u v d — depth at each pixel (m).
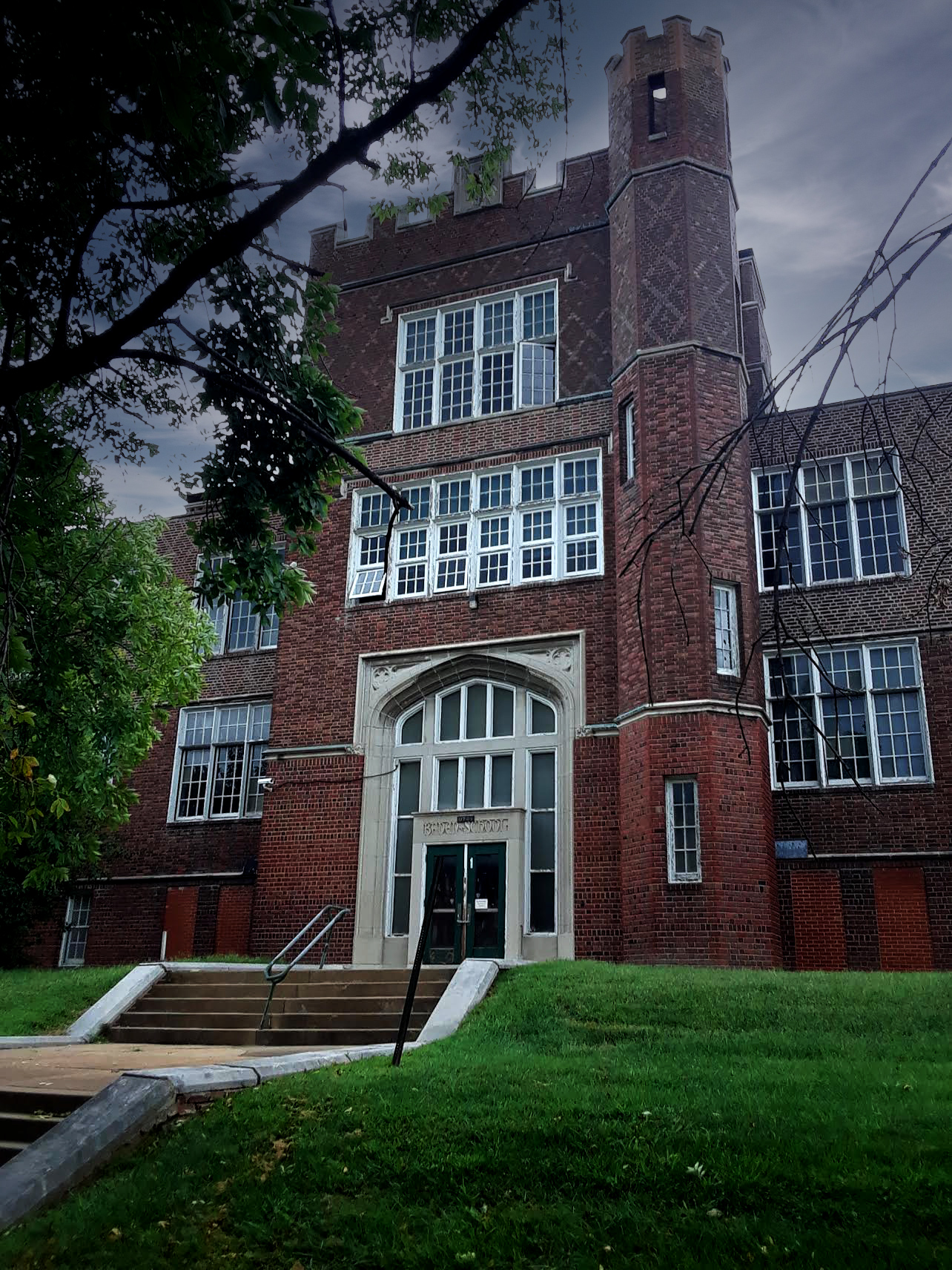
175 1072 8.28
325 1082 8.58
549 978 12.88
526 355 23.36
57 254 7.93
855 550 20.42
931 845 18.48
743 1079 8.36
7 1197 6.70
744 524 19.36
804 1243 5.72
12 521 7.90
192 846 24.67
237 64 5.68
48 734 14.14
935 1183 6.09
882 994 11.32
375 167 6.24
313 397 9.16
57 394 8.62
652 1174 6.55
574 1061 9.39
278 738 22.44
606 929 18.48
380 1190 6.79
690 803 17.75
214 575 9.85
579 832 19.19
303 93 6.58
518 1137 7.19
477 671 21.20
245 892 23.62
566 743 19.97
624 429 20.73
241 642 26.34
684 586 18.44
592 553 21.12
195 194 6.18
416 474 23.17
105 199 6.09
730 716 17.95
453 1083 8.42
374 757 21.52
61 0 5.70
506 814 19.88
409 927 20.17
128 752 17.69
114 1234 6.47
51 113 6.43
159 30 5.70
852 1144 6.66
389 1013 13.27
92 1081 9.21
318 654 22.66
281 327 8.95
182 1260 6.20
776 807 19.50
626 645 19.16
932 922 18.12
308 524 9.66
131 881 24.89
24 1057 11.31
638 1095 7.89
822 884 18.81
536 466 22.23
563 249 23.58
